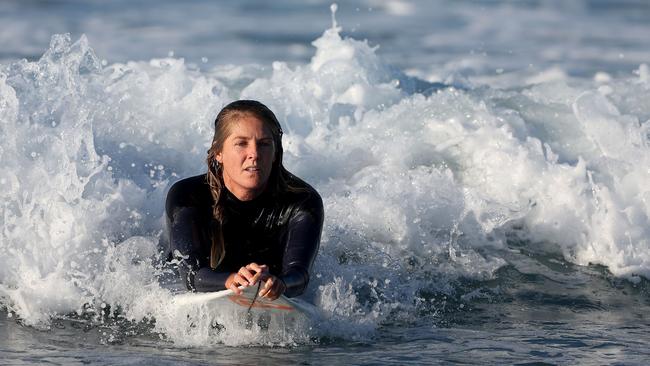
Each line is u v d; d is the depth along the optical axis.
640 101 29.56
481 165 24.91
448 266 21.25
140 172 23.45
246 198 17.25
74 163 20.66
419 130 26.70
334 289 18.70
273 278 15.53
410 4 70.38
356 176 24.25
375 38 56.38
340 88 30.19
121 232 20.73
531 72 45.56
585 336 17.52
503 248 22.58
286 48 53.38
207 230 17.28
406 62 48.00
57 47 24.27
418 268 21.05
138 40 54.19
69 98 24.03
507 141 25.36
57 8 64.50
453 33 58.75
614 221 22.20
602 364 15.82
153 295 18.03
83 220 20.20
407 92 30.78
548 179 23.83
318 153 25.28
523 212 23.03
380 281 20.05
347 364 15.68
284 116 27.92
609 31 60.28
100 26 58.47
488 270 21.25
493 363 15.86
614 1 73.00
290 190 17.45
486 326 18.14
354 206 22.12
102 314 18.09
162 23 60.38
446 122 26.72
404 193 22.70
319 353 16.25
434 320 18.45
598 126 25.36
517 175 24.25
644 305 19.81
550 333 17.69
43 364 15.48
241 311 17.02
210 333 16.98
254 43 54.62
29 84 24.03
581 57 50.66
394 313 18.67
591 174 23.91
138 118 25.45
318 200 17.56
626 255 21.73
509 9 69.12
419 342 17.02
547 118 28.16
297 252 16.67
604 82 33.62
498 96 29.78
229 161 16.80
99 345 16.56
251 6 68.19
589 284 20.92
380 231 21.84
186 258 16.86
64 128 22.58
